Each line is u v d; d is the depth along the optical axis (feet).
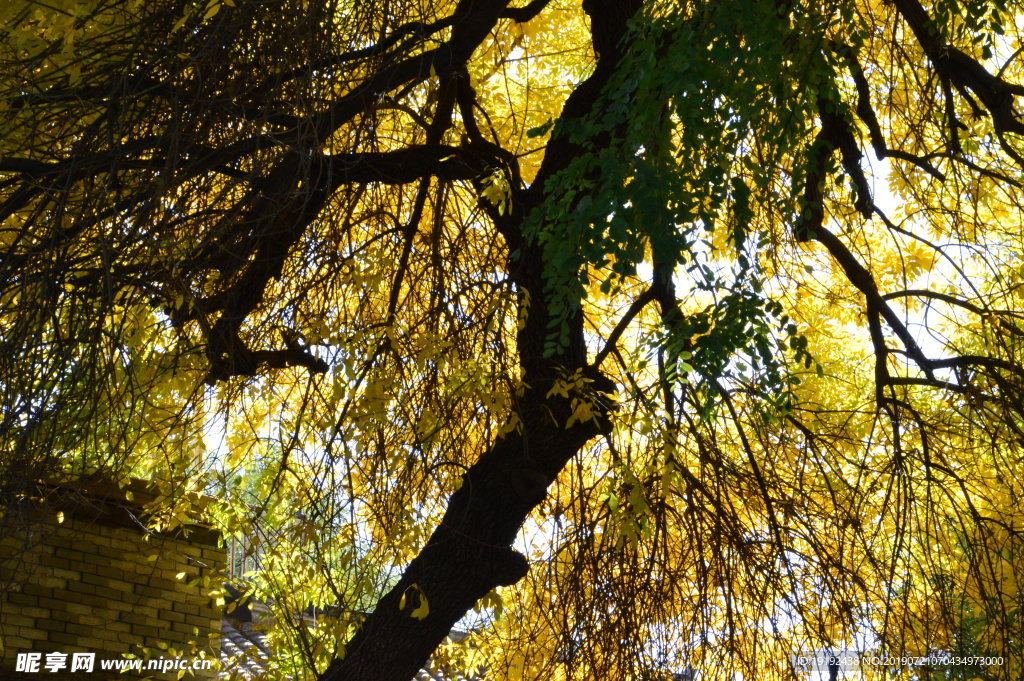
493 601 18.28
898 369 22.66
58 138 14.48
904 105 21.57
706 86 11.59
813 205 14.57
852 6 14.25
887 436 19.95
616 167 11.01
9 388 13.88
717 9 11.22
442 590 18.03
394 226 21.09
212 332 17.67
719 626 19.58
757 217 16.15
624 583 18.08
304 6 14.23
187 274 15.64
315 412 18.74
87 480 17.83
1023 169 18.25
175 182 14.15
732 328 12.60
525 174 24.36
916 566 19.98
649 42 11.77
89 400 14.69
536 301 19.06
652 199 10.64
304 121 14.69
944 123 19.27
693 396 17.24
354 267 18.17
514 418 17.20
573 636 18.11
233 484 19.58
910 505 18.88
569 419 16.97
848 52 14.93
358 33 15.47
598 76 19.56
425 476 17.99
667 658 18.24
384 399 17.16
